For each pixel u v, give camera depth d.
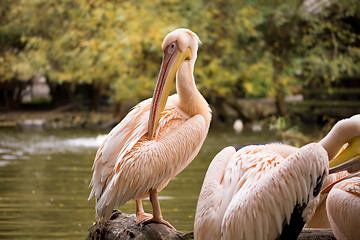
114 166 4.75
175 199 8.07
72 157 13.01
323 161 3.62
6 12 23.36
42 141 16.47
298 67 21.91
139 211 4.96
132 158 4.67
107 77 21.94
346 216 3.71
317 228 4.62
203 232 3.79
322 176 3.65
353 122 4.26
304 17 20.72
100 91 25.81
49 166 11.62
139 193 4.75
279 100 21.61
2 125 21.80
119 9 19.78
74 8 21.44
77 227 6.66
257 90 21.86
